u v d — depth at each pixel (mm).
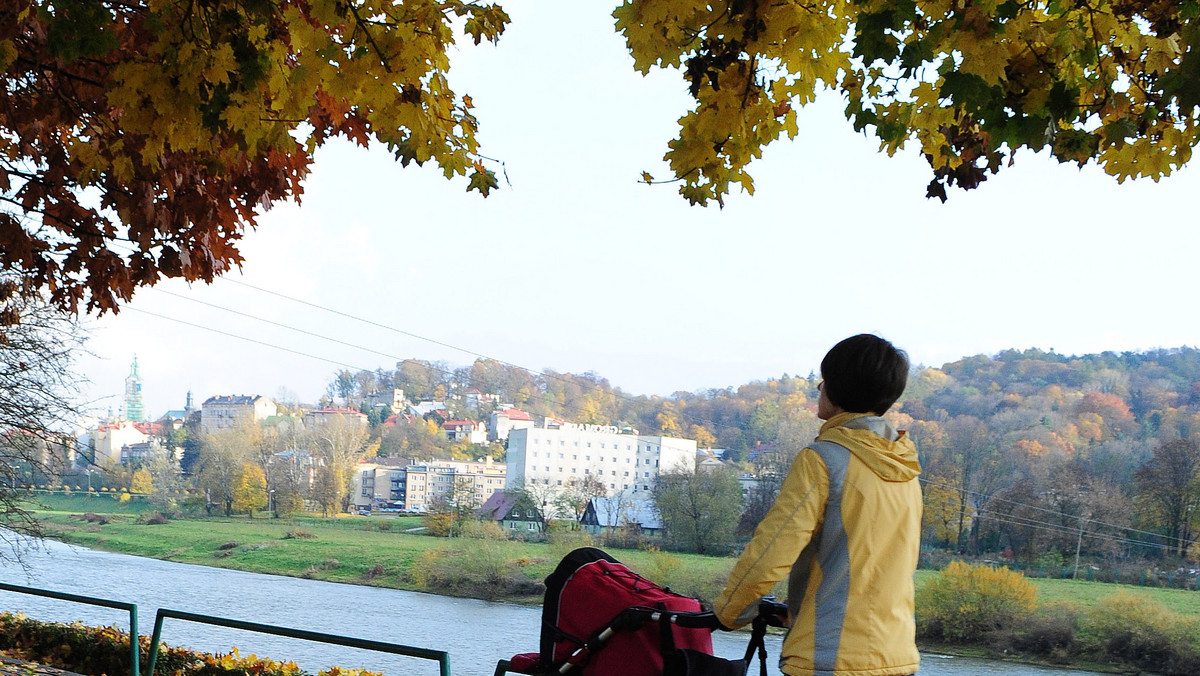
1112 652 53438
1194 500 79562
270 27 4543
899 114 3666
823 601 2656
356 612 61094
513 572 74500
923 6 3236
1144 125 3541
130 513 127250
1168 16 3297
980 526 83875
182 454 173875
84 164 5777
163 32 3996
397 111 4266
